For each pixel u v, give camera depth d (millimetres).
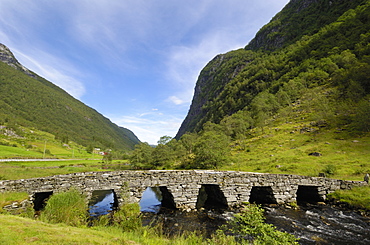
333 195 21312
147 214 17078
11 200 13133
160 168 69562
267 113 96062
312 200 22422
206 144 51125
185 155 77562
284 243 7594
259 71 187125
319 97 84500
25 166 44375
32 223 7879
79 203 11500
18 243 5504
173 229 13617
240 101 164000
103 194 27547
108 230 9102
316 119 65250
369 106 50906
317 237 12664
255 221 8578
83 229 8250
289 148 51812
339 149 42781
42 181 15219
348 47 122625
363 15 141000
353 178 26203
